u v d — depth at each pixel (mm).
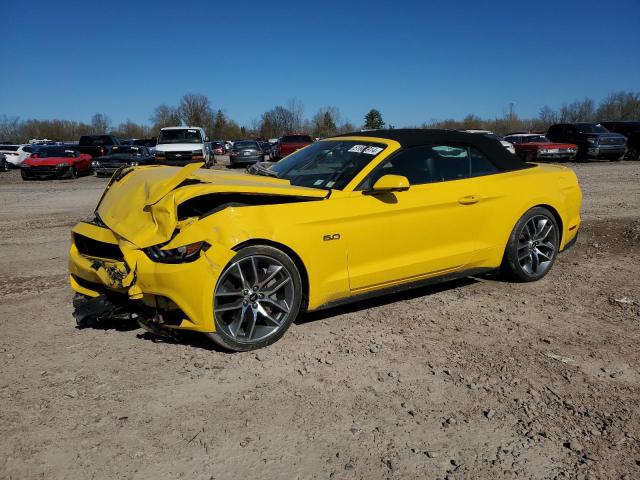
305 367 3533
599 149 23469
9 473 2486
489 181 4895
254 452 2660
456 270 4758
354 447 2707
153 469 2527
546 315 4465
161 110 82375
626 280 5414
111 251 3977
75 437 2768
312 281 3961
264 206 3818
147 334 4070
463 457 2641
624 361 3648
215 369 3504
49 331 4152
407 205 4332
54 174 21188
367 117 66562
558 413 3020
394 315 4461
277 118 74812
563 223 5391
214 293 3551
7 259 6555
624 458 2641
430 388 3277
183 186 3781
